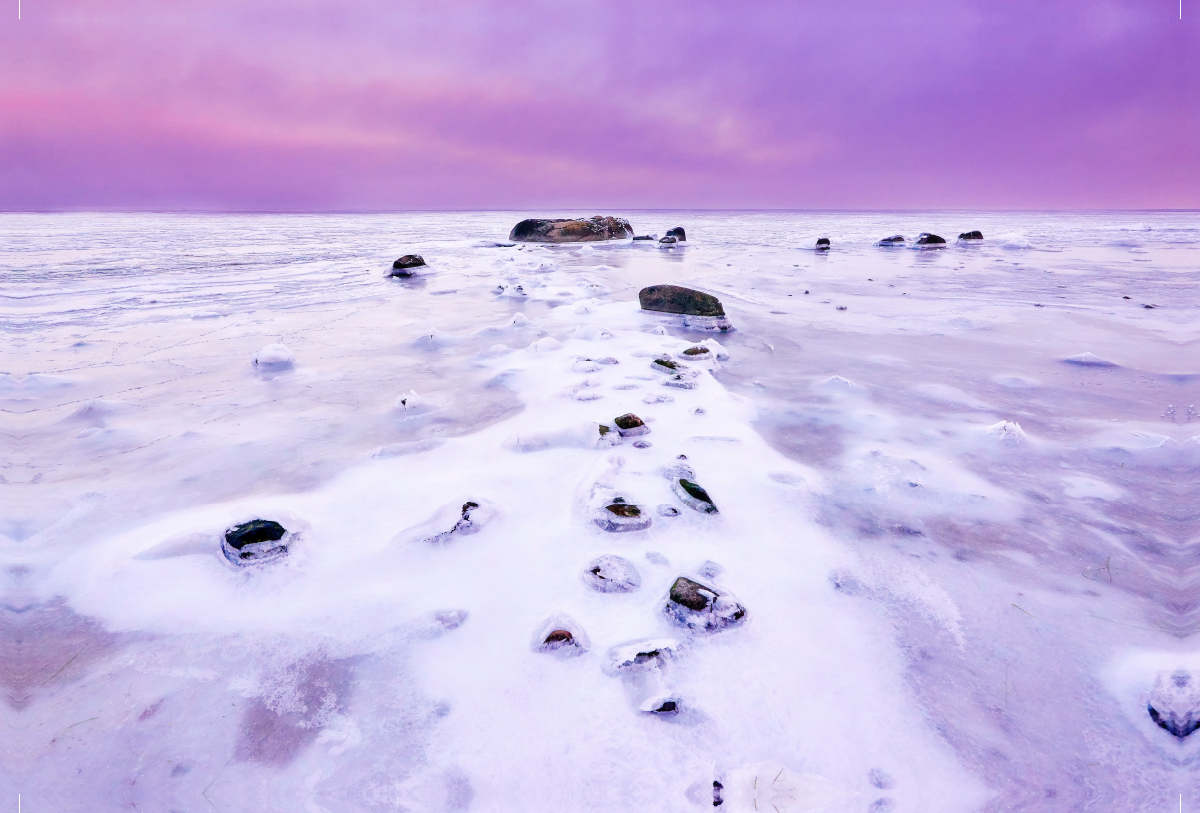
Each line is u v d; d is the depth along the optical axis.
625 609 1.96
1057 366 4.96
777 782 1.40
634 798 1.36
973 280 10.20
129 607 1.99
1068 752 1.48
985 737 1.53
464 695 1.63
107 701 1.62
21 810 1.31
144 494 2.74
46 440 3.35
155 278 10.15
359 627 1.91
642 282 9.93
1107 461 3.14
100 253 14.74
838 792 1.38
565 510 2.58
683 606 1.88
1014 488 2.84
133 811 1.33
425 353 5.36
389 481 2.87
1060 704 1.62
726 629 1.86
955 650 1.81
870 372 4.80
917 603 2.02
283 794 1.38
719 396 4.04
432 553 2.28
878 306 7.75
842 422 3.71
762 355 5.35
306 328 6.33
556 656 1.75
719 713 1.57
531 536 2.39
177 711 1.59
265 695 1.65
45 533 2.42
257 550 2.19
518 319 6.41
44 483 2.83
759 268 12.15
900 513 2.60
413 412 3.83
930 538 2.41
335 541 2.38
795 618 1.93
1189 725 1.51
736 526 2.47
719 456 3.11
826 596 2.05
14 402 3.96
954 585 2.12
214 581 2.12
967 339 5.95
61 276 10.20
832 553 2.30
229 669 1.74
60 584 2.12
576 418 3.58
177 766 1.44
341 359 5.13
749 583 2.11
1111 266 12.24
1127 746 1.50
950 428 3.61
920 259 14.12
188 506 2.63
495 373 4.68
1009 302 7.95
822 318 7.01
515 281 9.93
